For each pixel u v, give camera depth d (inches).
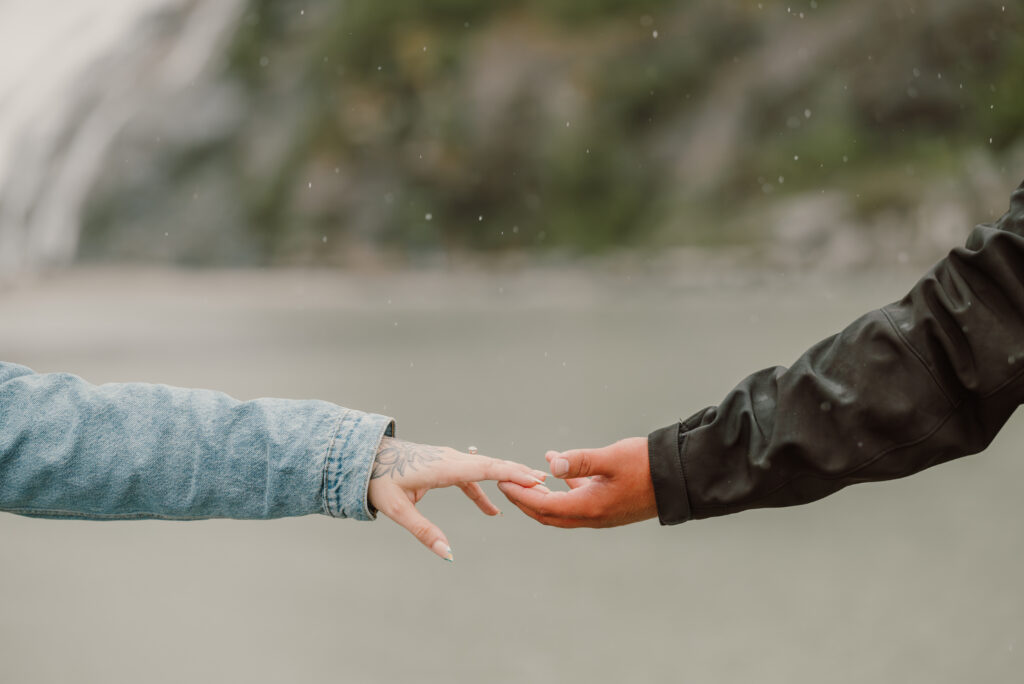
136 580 89.6
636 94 1293.1
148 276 1246.9
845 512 111.3
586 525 48.5
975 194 1016.9
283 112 1391.5
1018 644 66.7
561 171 1286.9
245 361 312.2
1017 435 158.7
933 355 42.0
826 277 818.2
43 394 33.9
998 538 96.6
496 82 1326.3
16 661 67.7
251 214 1331.2
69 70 1369.3
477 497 41.1
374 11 1368.1
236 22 1408.7
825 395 43.0
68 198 1320.1
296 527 112.0
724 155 1214.3
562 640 70.6
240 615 78.3
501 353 327.0
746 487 45.0
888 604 76.8
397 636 71.9
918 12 1133.1
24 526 114.0
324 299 833.5
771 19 1261.1
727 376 236.8
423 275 1196.5
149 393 34.9
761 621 73.8
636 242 1211.9
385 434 37.4
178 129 1368.1
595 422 172.9
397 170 1330.0
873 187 1045.8
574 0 1352.1
